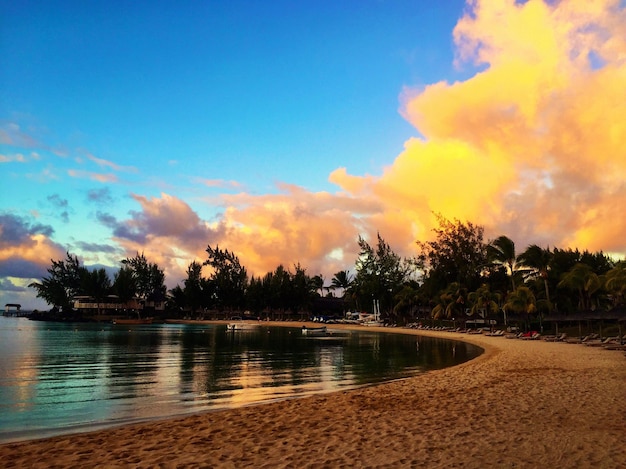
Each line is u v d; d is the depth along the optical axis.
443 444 9.70
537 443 9.53
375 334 75.38
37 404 17.91
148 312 141.75
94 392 20.75
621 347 35.09
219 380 24.45
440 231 93.81
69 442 10.86
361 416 13.10
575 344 40.69
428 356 38.25
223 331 85.56
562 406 13.45
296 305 136.50
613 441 9.52
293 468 8.43
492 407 13.68
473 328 73.56
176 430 11.96
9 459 9.46
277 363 33.16
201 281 145.38
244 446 10.14
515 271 72.38
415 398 15.95
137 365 31.84
